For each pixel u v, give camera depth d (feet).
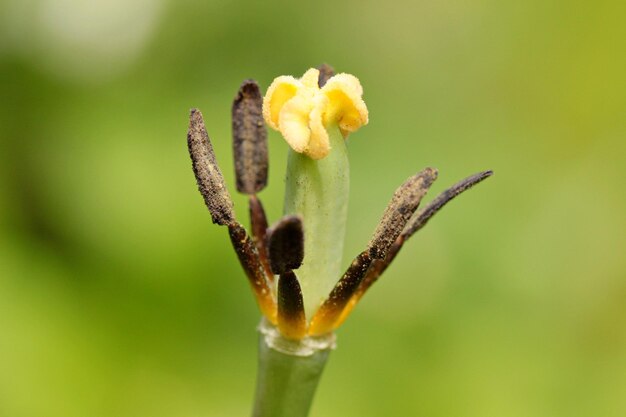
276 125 0.88
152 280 1.26
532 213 1.66
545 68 1.90
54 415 1.21
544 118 1.87
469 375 1.33
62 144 1.43
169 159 1.36
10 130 1.48
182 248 1.27
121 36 1.65
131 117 1.50
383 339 1.38
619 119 1.79
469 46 1.97
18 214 1.37
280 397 0.91
